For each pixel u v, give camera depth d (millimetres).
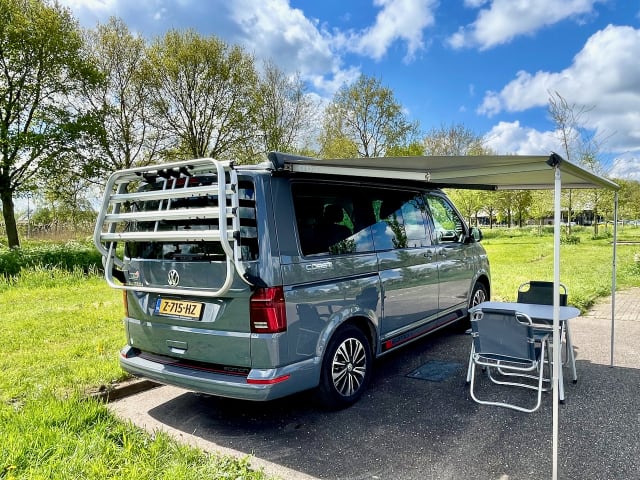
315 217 3420
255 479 2537
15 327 6078
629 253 16562
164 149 20891
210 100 21359
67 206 18406
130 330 3627
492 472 2637
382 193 4293
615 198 4492
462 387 4094
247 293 2908
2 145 15312
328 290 3350
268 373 2896
